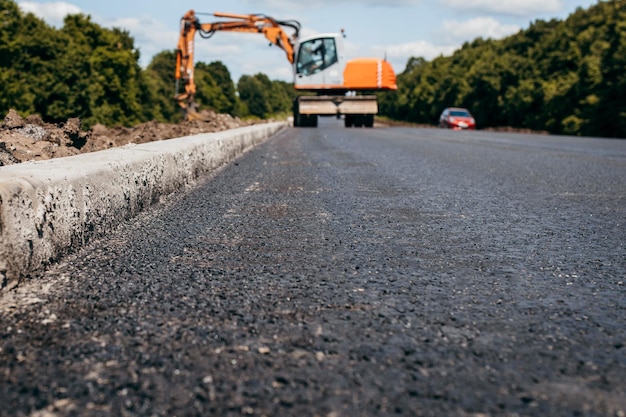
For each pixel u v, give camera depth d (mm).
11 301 2393
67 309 2318
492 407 1552
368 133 25000
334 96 30578
